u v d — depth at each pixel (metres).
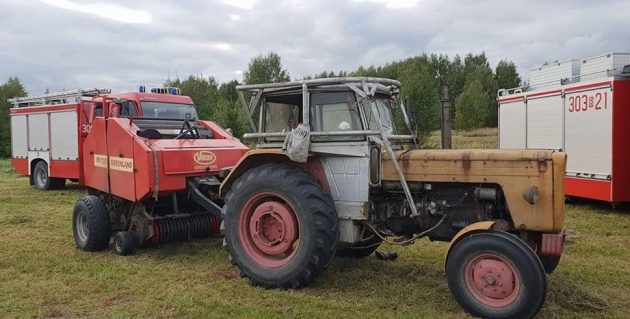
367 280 4.91
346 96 4.64
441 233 4.58
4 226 7.79
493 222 4.08
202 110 23.36
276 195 4.69
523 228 4.13
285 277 4.60
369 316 4.01
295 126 4.96
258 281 4.73
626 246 6.33
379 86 4.91
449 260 4.09
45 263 5.63
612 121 8.48
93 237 6.10
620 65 9.48
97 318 4.04
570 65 10.49
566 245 6.31
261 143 5.09
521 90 11.60
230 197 4.95
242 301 4.38
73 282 4.95
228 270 5.35
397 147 5.00
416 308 4.19
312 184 4.58
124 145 6.00
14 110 13.96
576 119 9.34
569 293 4.38
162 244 6.48
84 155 6.79
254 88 5.01
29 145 13.46
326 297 4.47
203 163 6.08
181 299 4.41
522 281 3.77
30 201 10.71
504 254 3.84
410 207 4.54
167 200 6.39
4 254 6.01
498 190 4.28
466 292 4.02
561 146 9.77
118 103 8.15
